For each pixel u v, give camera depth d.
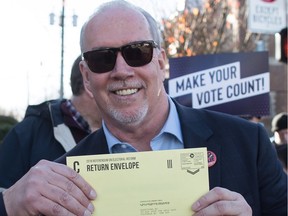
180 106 2.40
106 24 2.18
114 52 2.17
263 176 2.28
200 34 14.03
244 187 2.21
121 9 2.20
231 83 5.16
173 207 2.02
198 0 14.31
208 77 5.18
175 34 13.65
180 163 2.04
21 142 3.32
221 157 2.24
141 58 2.17
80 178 1.97
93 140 2.37
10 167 3.26
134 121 2.19
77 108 3.42
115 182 2.03
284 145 5.46
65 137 3.35
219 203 1.93
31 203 1.88
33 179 1.91
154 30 2.27
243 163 2.25
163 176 2.04
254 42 15.28
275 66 18.11
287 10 7.72
